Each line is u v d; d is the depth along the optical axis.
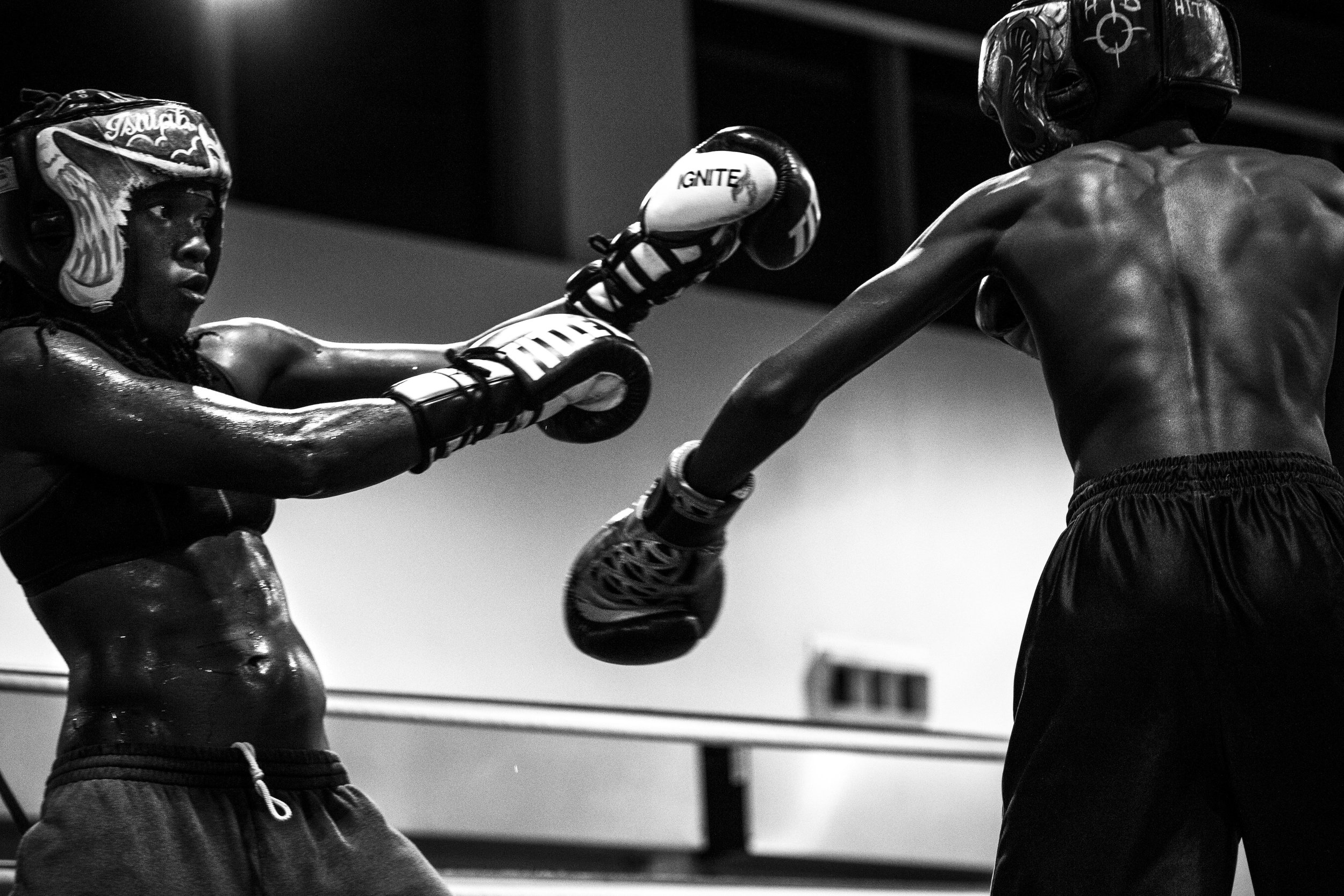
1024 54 2.76
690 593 3.13
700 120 9.90
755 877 8.66
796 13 10.16
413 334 8.35
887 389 9.90
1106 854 2.33
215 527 2.75
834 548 9.50
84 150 2.72
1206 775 2.35
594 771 8.56
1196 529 2.38
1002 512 10.14
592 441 3.14
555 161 9.11
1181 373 2.46
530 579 8.47
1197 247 2.53
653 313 9.16
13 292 2.82
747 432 2.76
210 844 2.55
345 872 2.63
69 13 8.08
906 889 7.79
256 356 3.05
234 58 8.52
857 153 10.44
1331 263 2.57
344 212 8.73
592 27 9.30
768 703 9.10
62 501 2.68
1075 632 2.40
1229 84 2.76
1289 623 2.33
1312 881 2.30
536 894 5.56
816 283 10.10
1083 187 2.62
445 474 8.34
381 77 8.96
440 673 8.13
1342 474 2.71
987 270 2.70
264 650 2.70
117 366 2.68
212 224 2.87
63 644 2.69
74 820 2.53
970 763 9.84
